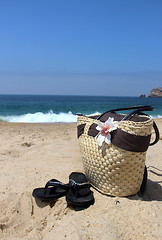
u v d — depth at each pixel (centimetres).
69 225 207
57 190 257
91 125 258
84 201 226
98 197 242
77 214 221
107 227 199
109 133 229
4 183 307
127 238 188
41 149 481
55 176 323
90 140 254
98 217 212
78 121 280
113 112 272
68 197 234
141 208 220
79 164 381
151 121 228
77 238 189
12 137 611
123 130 222
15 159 411
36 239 205
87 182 248
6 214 243
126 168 229
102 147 237
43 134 681
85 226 202
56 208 237
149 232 192
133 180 237
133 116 237
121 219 208
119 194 240
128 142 220
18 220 238
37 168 362
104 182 245
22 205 253
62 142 552
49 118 1587
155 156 411
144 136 221
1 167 368
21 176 328
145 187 260
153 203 228
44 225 224
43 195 246
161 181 299
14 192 278
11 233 225
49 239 201
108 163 233
